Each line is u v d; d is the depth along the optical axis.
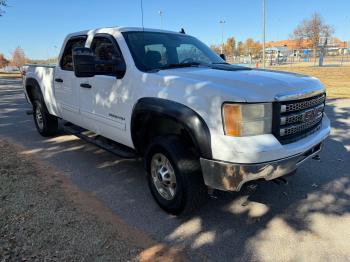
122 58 4.11
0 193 4.02
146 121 3.75
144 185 4.38
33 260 2.79
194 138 3.12
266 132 3.05
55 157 5.48
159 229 3.34
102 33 4.59
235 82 3.18
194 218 3.56
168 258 2.89
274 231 3.33
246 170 2.91
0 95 15.33
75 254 2.89
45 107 6.35
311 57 63.56
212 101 3.03
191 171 3.27
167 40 4.64
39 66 6.31
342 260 2.88
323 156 5.43
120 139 4.29
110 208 3.75
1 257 2.81
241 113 2.92
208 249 3.04
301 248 3.05
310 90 3.41
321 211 3.71
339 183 4.41
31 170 4.84
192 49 4.82
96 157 5.48
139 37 4.38
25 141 6.47
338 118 8.19
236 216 3.61
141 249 3.00
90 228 3.30
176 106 3.26
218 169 3.02
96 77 4.49
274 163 3.01
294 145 3.21
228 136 2.96
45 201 3.84
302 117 3.34
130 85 3.89
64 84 5.43
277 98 3.02
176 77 3.43
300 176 4.64
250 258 2.92
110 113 4.33
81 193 4.11
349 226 3.40
